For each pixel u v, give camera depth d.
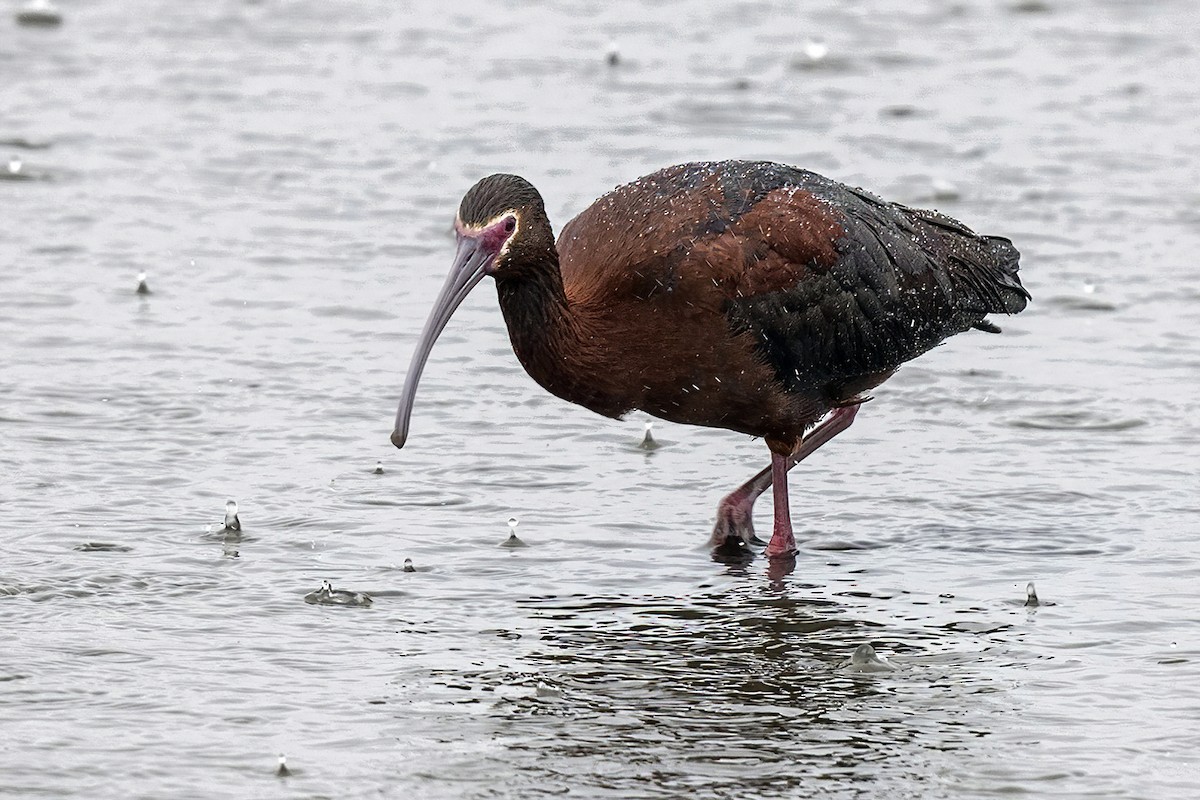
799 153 23.09
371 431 15.29
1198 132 24.41
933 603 12.32
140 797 9.48
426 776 9.79
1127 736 10.31
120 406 15.51
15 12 29.22
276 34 28.89
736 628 11.89
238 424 15.27
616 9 30.92
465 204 12.70
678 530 13.60
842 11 30.92
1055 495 14.16
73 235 19.89
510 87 26.09
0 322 17.33
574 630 11.79
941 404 16.16
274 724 10.34
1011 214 21.09
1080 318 18.17
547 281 12.77
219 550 12.82
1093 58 28.20
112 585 12.16
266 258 19.48
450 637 11.62
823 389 13.89
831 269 13.55
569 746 10.16
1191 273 19.31
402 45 28.41
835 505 14.16
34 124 23.69
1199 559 12.92
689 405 13.42
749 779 9.82
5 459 14.28
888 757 10.09
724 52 28.20
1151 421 15.60
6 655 11.09
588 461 14.88
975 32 29.72
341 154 23.06
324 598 12.09
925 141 23.78
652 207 13.27
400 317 18.02
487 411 15.84
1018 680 11.07
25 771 9.70
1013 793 9.67
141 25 29.08
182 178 21.95
